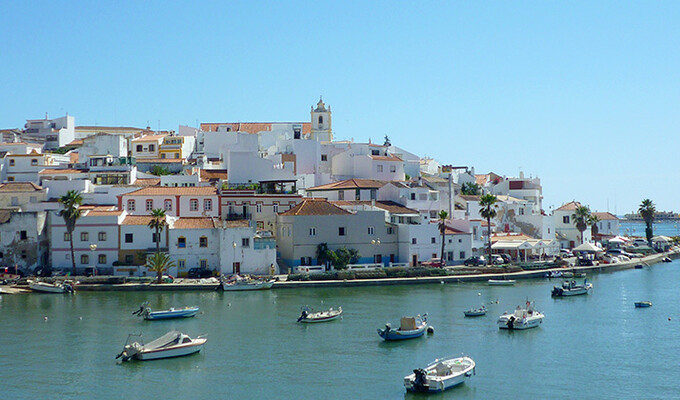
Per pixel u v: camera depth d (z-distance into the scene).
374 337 85.19
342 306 105.44
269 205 148.38
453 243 154.38
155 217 130.75
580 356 77.19
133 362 74.19
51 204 146.88
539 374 70.50
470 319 96.19
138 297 111.75
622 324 93.81
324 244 138.00
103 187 157.62
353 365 73.25
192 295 114.44
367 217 144.12
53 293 114.88
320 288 124.31
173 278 124.06
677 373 71.00
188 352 77.00
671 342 83.50
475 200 192.75
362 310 102.19
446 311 101.94
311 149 198.50
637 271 163.00
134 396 63.97
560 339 84.94
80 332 86.50
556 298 115.62
